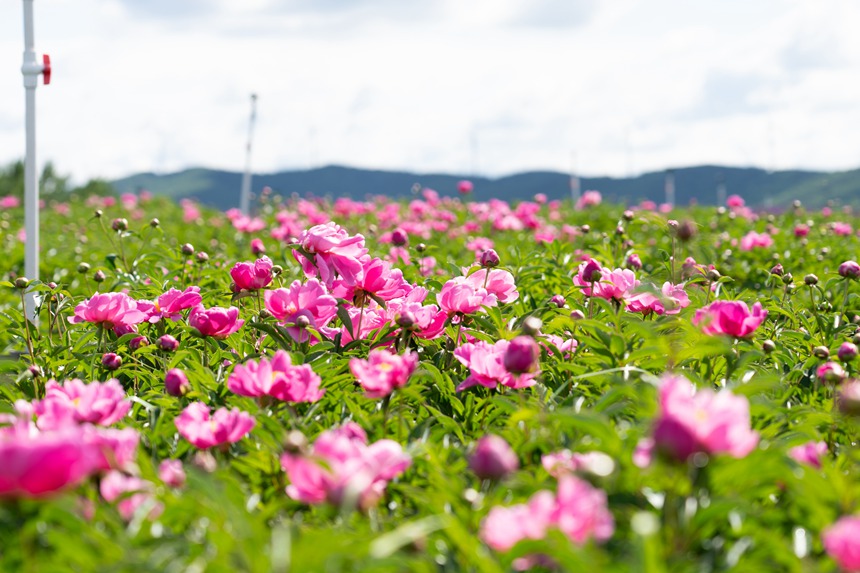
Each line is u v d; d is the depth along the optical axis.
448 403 2.70
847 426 2.44
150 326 3.20
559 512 1.87
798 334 3.02
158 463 2.35
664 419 1.87
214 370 2.88
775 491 2.14
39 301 3.54
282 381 2.29
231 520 1.89
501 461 1.98
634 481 2.00
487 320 2.91
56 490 1.85
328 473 1.93
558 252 4.17
